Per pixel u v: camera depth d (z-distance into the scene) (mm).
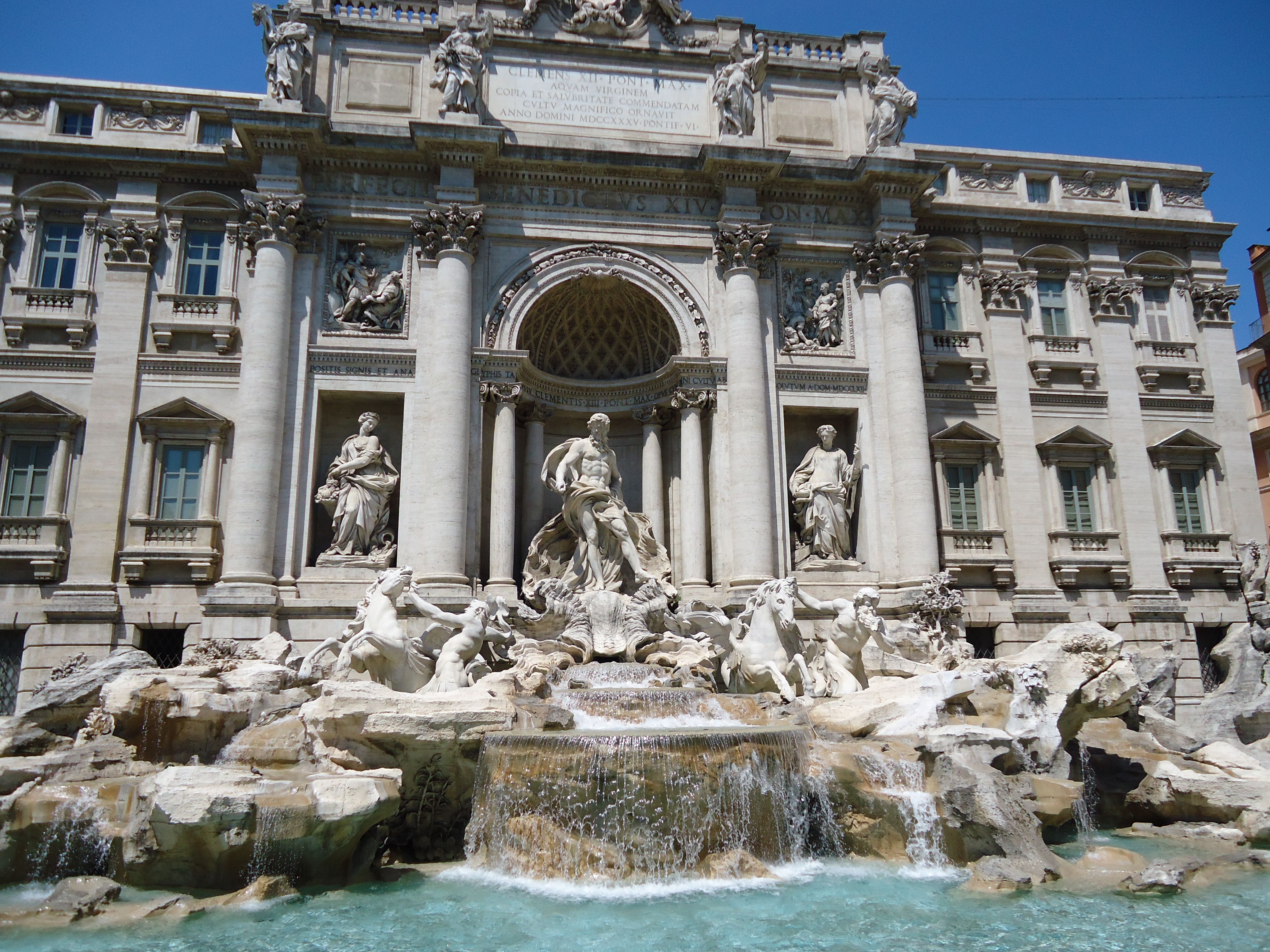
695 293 29031
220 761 16750
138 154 27891
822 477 28500
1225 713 27891
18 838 14844
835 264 30281
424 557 25453
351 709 16531
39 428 26484
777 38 31703
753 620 22594
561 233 28688
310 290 27109
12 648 25438
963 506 30547
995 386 31328
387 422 27938
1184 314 33625
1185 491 32531
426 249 27500
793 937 12289
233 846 14023
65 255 27969
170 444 26859
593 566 26406
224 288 27922
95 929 12648
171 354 27281
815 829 16734
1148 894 14406
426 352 27172
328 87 28578
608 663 24016
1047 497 31109
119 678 17719
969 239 32594
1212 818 18984
